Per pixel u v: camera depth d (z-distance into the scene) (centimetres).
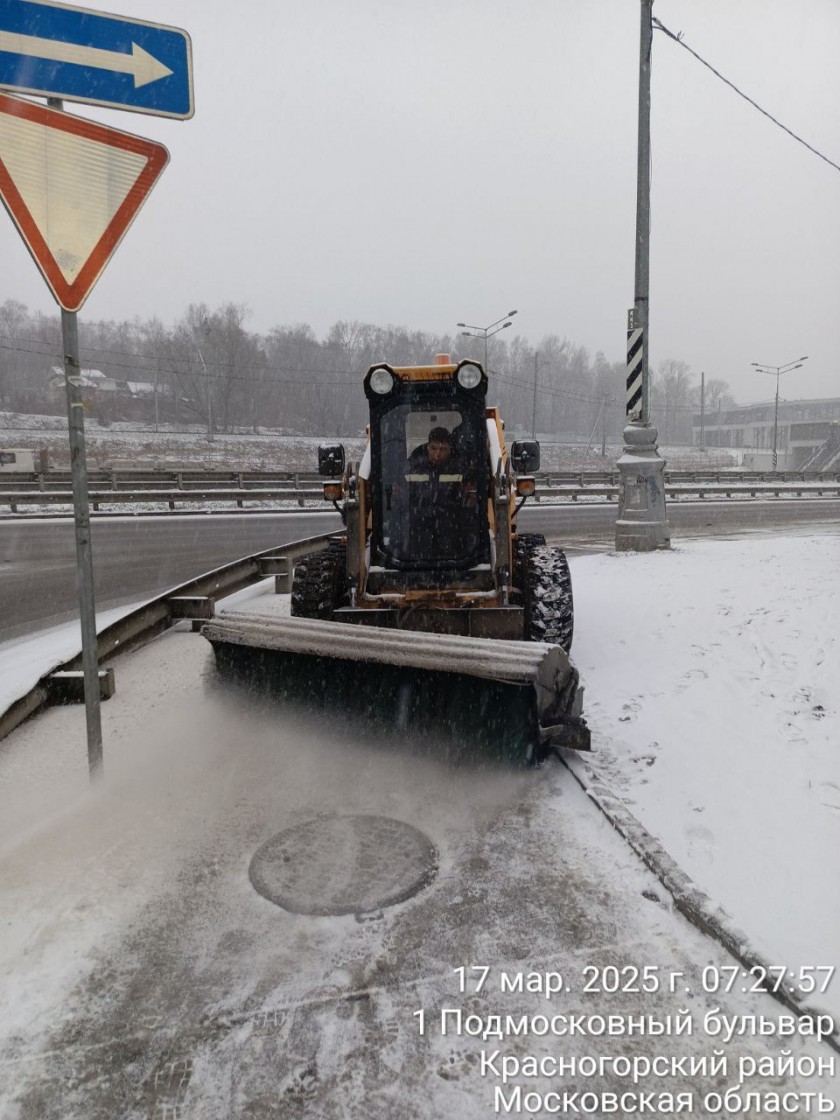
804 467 6750
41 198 332
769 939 262
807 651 573
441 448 564
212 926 282
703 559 1036
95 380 8594
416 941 271
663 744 434
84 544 376
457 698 423
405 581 558
